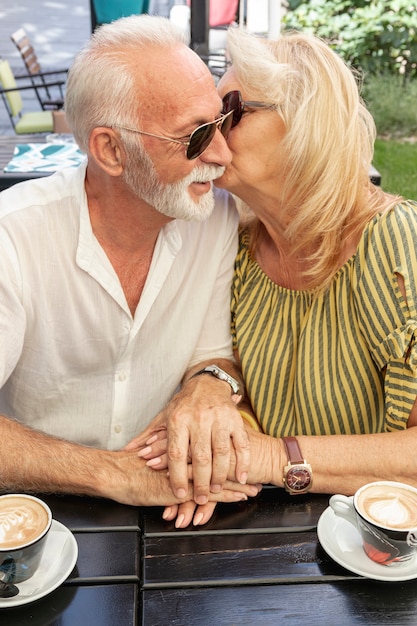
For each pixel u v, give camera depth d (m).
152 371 2.12
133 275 1.99
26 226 1.86
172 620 1.37
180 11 5.86
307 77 1.79
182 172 1.75
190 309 2.11
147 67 1.69
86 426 2.14
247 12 6.05
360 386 1.94
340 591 1.43
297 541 1.56
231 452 1.71
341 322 1.94
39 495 1.71
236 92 1.82
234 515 1.65
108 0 5.58
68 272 1.91
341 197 1.84
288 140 1.81
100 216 1.89
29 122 6.33
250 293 2.11
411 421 1.81
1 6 13.00
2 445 1.73
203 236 2.08
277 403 2.08
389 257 1.81
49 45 10.80
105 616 1.38
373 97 7.68
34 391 2.07
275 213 1.95
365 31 8.03
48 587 1.41
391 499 1.50
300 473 1.69
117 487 1.68
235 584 1.45
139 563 1.52
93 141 1.77
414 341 1.76
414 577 1.45
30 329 1.96
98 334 2.00
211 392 1.86
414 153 6.98
